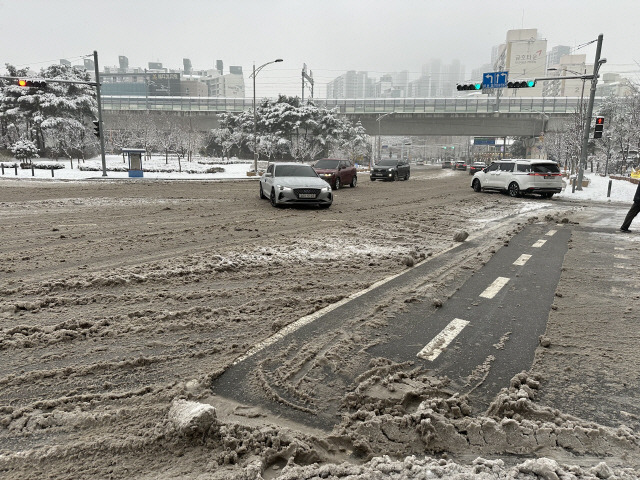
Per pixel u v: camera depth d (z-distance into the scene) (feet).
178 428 8.73
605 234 34.83
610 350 13.10
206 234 31.19
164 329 14.11
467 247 28.63
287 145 196.75
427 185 95.04
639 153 135.85
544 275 21.65
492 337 13.92
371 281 20.15
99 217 38.70
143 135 208.54
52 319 14.80
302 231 33.42
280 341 13.30
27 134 174.29
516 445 8.77
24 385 10.66
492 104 215.72
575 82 366.84
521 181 67.77
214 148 233.14
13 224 34.19
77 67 190.90
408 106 226.99
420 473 7.70
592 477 7.70
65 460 8.07
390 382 10.89
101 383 10.81
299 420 9.43
